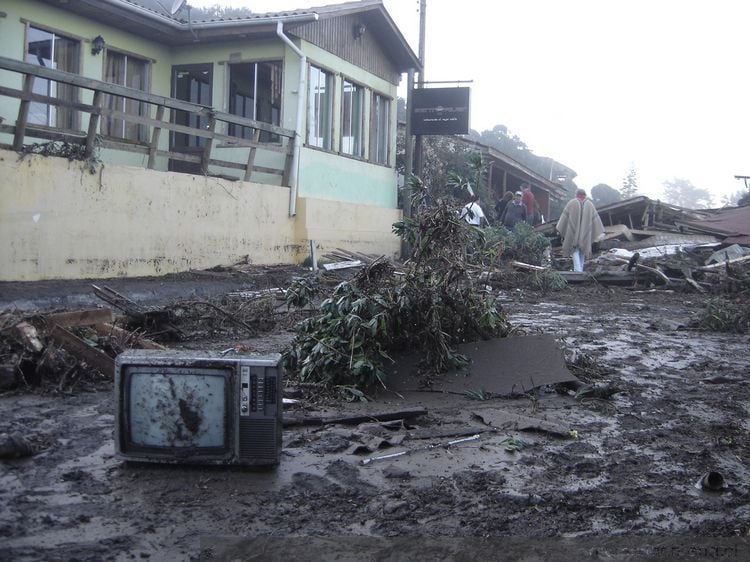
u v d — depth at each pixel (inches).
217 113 526.6
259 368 164.7
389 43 778.8
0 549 127.6
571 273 660.1
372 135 782.5
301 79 621.0
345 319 242.4
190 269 522.3
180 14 687.1
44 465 167.5
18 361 229.5
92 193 445.4
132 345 263.9
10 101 518.3
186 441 165.5
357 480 167.3
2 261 394.9
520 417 216.2
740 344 368.8
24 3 520.1
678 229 857.5
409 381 246.5
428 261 262.2
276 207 609.6
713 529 148.9
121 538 134.3
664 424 219.9
